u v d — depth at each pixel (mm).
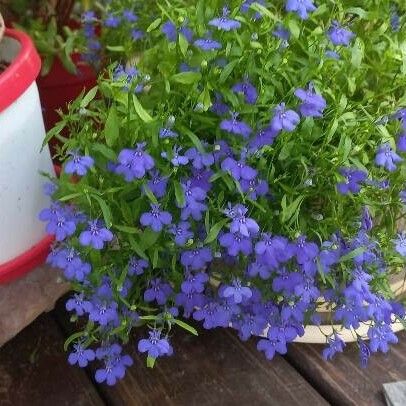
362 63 286
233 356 322
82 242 245
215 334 331
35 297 308
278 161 265
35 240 309
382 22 298
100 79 260
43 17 398
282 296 278
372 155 275
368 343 328
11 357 320
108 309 264
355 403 301
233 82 260
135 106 245
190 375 313
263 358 321
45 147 301
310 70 254
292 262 269
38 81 382
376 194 283
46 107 393
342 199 271
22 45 285
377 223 306
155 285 277
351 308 268
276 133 251
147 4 354
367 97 278
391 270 302
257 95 255
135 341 325
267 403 302
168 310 273
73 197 258
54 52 372
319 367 317
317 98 246
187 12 264
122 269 271
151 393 305
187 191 250
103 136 264
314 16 278
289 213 254
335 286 270
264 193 257
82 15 395
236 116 249
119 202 262
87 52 379
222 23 242
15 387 307
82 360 270
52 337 330
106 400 306
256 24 265
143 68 284
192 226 265
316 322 287
